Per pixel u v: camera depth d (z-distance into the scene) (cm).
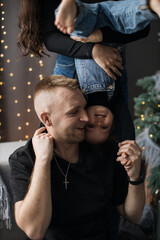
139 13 99
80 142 124
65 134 112
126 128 134
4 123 233
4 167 158
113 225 132
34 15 126
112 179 123
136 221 129
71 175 119
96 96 127
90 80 125
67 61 131
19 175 118
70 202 119
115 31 110
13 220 158
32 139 115
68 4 87
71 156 120
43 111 111
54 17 123
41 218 107
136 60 369
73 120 111
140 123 271
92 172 120
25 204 108
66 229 120
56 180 118
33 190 107
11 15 215
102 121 122
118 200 129
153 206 225
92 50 115
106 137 124
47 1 123
